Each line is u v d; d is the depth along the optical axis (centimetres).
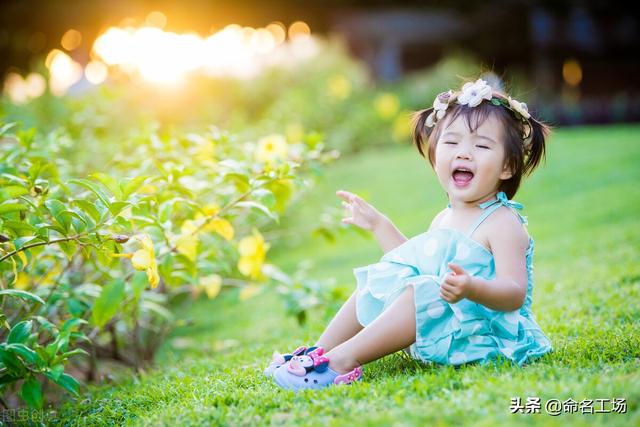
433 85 1611
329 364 241
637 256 469
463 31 2677
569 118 1981
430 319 237
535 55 2538
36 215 268
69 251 254
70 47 1989
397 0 2803
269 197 296
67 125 579
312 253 750
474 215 258
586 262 484
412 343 246
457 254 245
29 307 314
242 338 449
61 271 333
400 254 255
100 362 423
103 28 1945
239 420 211
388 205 880
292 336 386
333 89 1309
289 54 1386
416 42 2692
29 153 339
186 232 303
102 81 919
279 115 1071
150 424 225
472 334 242
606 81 2734
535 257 543
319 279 609
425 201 870
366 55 2677
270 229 760
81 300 312
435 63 2769
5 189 252
